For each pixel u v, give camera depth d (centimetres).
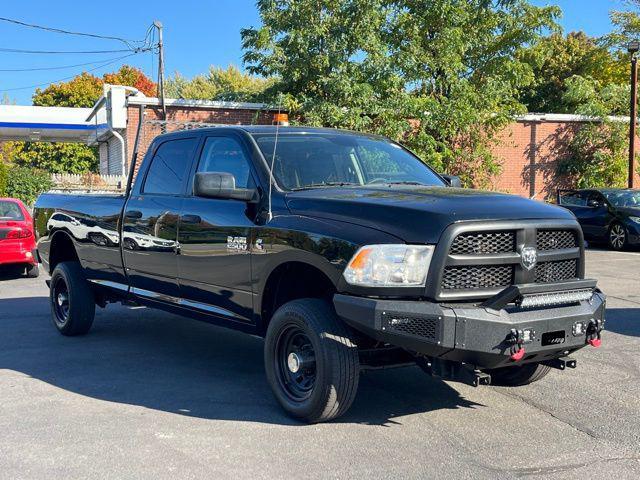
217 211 545
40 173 2938
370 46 1841
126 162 1983
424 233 416
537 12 2072
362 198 467
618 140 2323
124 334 776
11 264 1202
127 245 652
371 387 566
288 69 1859
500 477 387
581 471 396
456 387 567
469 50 2136
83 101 5362
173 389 559
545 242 454
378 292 421
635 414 499
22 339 748
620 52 3206
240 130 564
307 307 460
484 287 428
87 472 393
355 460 409
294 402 476
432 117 1942
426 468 398
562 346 440
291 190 512
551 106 3697
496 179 2308
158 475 388
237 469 396
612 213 1783
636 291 1072
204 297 565
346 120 1781
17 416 491
